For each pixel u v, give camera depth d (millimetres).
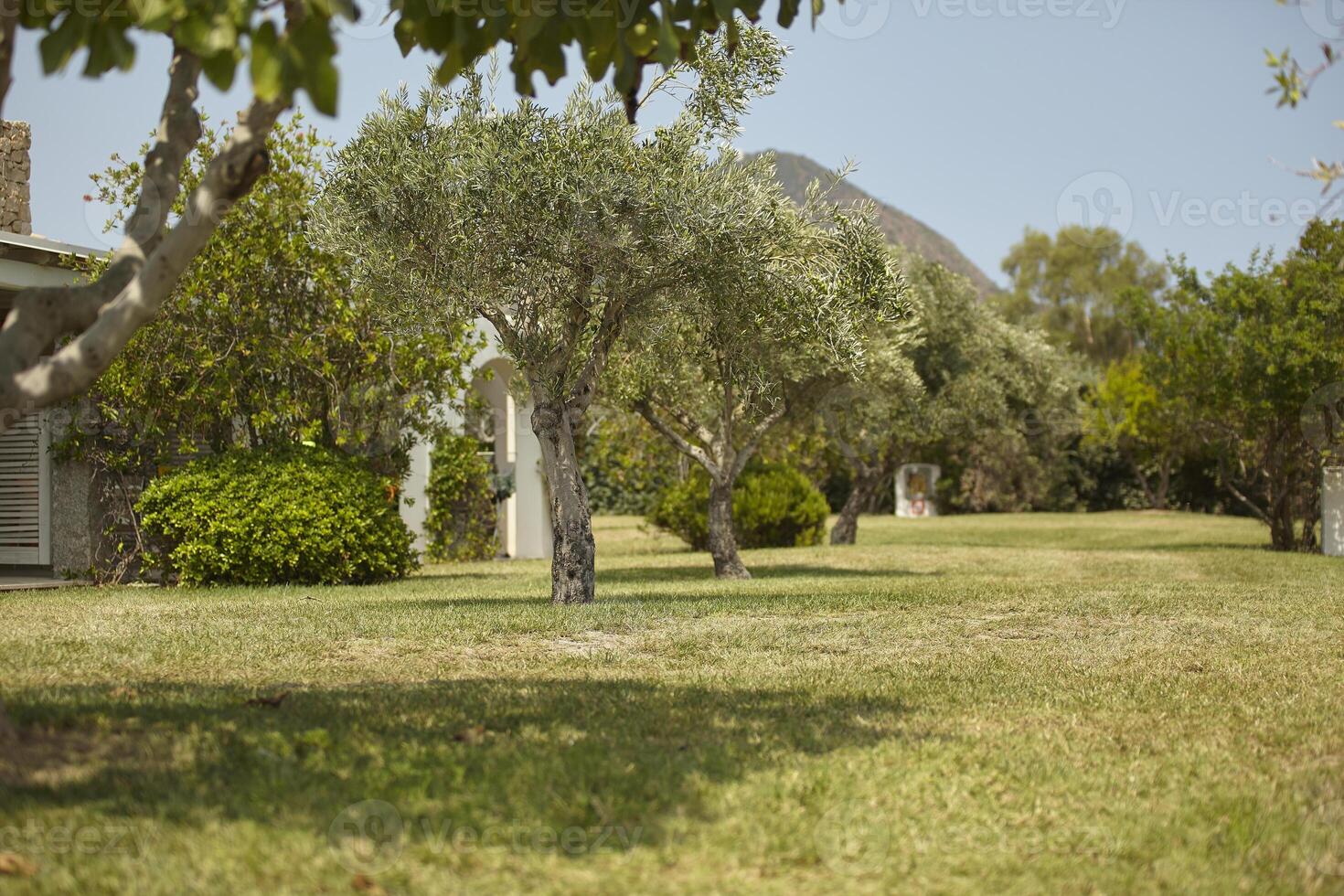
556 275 10312
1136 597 11664
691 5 4746
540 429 10867
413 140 10219
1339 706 6289
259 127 4332
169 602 11258
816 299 11039
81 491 13812
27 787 4062
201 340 13523
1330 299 19234
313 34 3502
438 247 10008
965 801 4418
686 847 3805
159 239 4613
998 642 8742
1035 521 33500
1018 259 56188
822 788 4477
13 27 4293
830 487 40344
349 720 5340
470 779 4398
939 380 22000
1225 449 22547
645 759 4754
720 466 15219
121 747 4633
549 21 4512
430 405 15211
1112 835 4074
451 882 3420
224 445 14500
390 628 8859
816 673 7254
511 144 9703
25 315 4227
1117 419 36750
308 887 3336
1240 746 5375
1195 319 20609
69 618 9672
